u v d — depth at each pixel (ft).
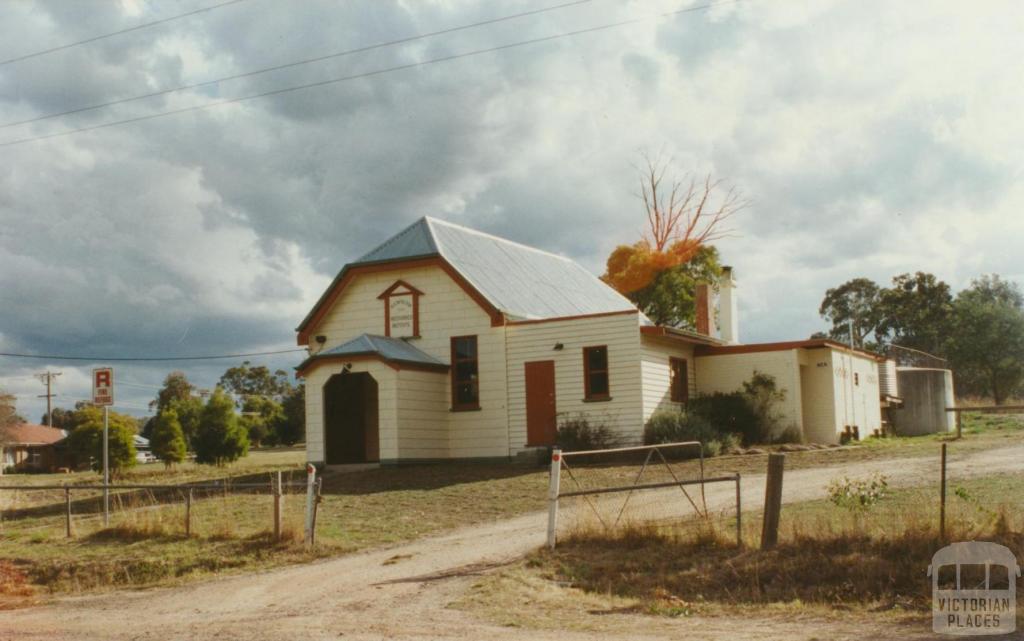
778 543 44.37
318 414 103.30
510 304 110.63
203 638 34.45
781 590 40.32
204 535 59.36
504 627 34.76
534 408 103.81
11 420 260.62
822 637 31.83
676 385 110.01
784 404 112.16
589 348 102.01
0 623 41.06
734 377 115.14
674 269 201.77
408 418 101.30
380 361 100.48
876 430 133.18
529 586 42.39
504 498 73.56
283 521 58.03
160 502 82.99
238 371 361.51
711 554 45.16
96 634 36.68
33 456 272.72
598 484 76.48
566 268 141.59
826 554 42.47
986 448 87.35
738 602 39.34
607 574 44.14
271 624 36.63
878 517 47.32
